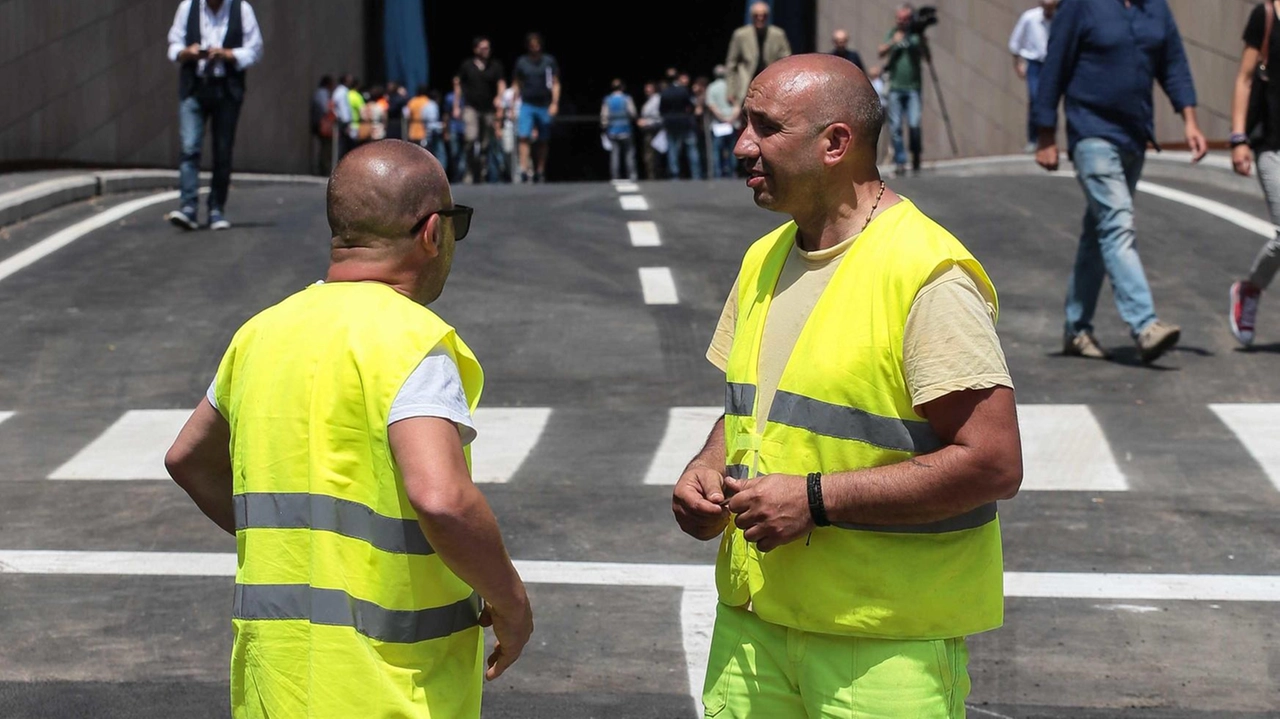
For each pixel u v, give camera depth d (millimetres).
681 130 29188
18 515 7676
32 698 5332
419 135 32469
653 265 14102
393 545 3035
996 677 5535
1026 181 19625
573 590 6512
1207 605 6262
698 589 6520
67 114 21703
